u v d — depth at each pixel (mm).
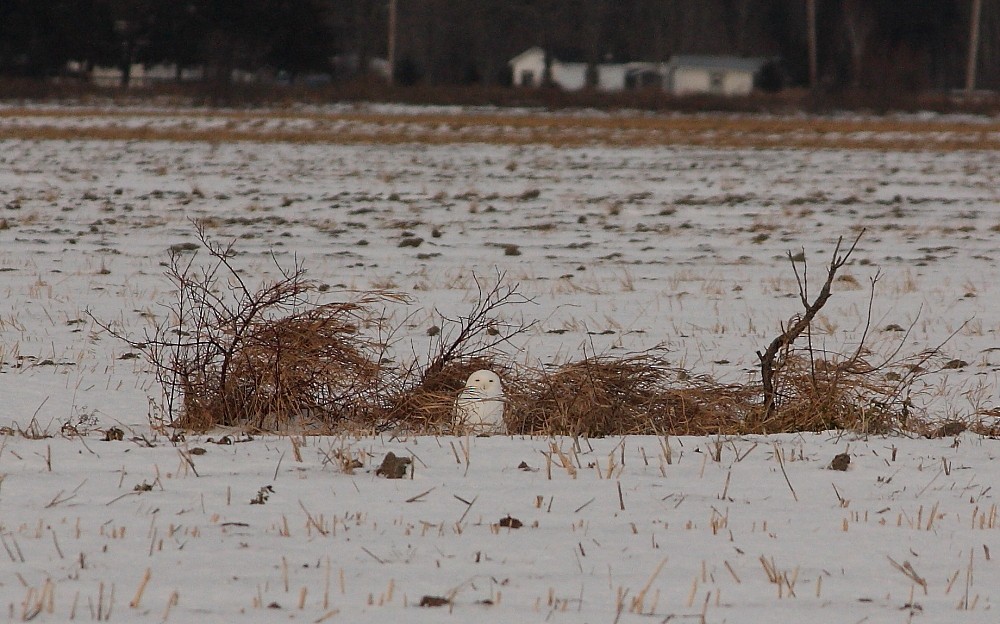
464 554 22828
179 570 21484
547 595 20672
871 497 27531
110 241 83500
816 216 105188
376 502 26297
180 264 73000
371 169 145250
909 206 113938
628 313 59219
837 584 21656
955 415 37062
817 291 66562
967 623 19891
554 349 49469
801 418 35625
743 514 25953
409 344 49625
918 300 64062
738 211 108938
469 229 94375
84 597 20047
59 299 60188
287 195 116625
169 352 47125
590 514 25750
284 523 24219
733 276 72688
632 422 35844
